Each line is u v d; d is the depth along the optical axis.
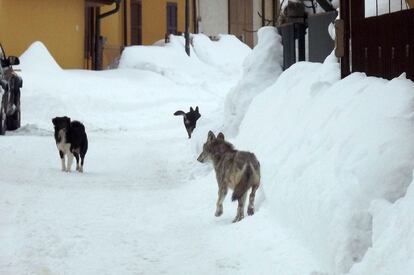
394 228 7.60
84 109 34.47
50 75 37.81
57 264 10.01
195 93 41.56
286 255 9.64
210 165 17.12
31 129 28.30
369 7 15.50
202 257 10.30
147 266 9.96
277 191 11.53
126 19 53.34
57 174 18.08
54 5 41.88
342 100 11.73
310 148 11.40
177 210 13.55
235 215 12.64
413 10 11.16
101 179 17.44
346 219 8.64
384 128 9.47
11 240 11.13
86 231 11.86
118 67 48.84
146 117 35.00
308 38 17.42
